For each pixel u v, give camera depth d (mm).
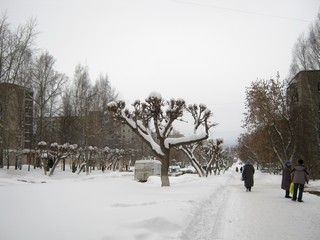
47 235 5645
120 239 5625
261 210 11680
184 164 109875
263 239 7258
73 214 7426
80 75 52844
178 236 6332
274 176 44312
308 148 40906
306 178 14406
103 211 7988
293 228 8414
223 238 7324
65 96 53312
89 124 50969
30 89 46688
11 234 5613
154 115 19422
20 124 43438
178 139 19906
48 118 50469
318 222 9250
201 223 8328
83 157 52062
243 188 24016
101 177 40969
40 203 8734
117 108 20172
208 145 48031
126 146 73188
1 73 37656
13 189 11438
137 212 7938
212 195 14922
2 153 43500
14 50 38500
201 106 24422
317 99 41781
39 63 48062
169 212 8148
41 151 44094
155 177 28625
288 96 37938
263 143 38969
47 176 39562
